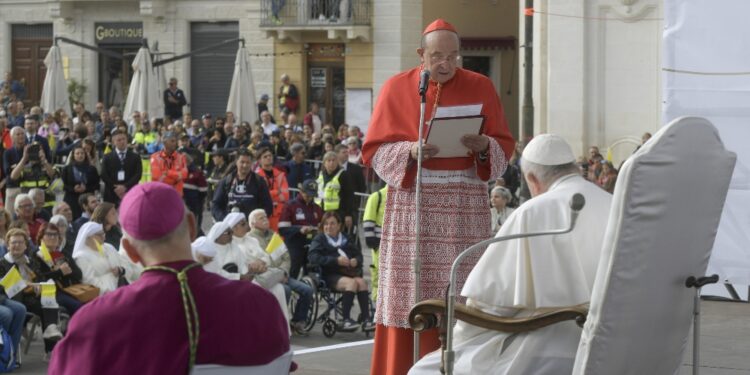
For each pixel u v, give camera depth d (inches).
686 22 929.5
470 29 2810.0
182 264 347.3
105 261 1037.2
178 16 2977.4
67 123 2073.1
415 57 2775.6
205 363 341.7
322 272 1147.9
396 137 574.2
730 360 818.2
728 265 946.7
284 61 2876.5
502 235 470.9
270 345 349.1
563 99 2062.0
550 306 470.9
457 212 570.9
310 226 1219.9
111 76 3065.9
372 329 1135.0
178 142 1867.6
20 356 962.7
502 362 475.2
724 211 943.0
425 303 494.0
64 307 1010.7
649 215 406.0
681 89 934.4
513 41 2807.6
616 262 406.9
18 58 3157.0
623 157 2047.2
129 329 338.0
